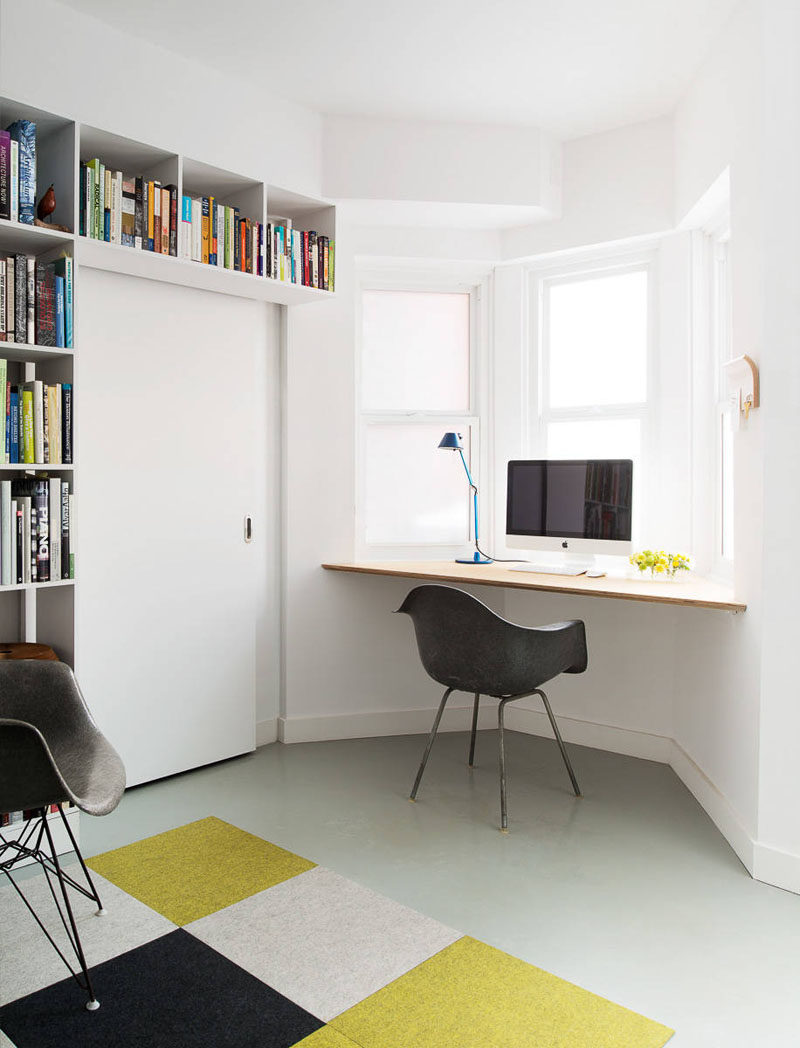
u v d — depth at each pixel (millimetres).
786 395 2434
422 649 3078
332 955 2086
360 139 3557
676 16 2809
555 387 3996
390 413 4051
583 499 3545
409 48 3025
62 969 2020
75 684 2309
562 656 2992
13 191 2520
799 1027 1818
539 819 2957
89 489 3078
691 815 3008
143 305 3207
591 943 2148
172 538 3338
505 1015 1850
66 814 2695
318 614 3871
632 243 3684
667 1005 1890
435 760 3609
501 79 3246
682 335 3553
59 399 2639
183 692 3393
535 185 3654
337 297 3846
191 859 2609
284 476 3785
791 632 2443
